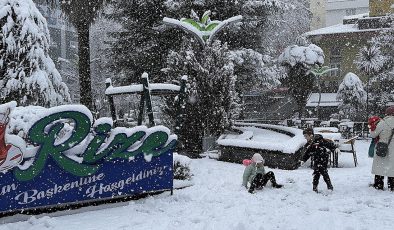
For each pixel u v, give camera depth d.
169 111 16.11
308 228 6.21
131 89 10.09
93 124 7.37
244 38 26.02
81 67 18.25
